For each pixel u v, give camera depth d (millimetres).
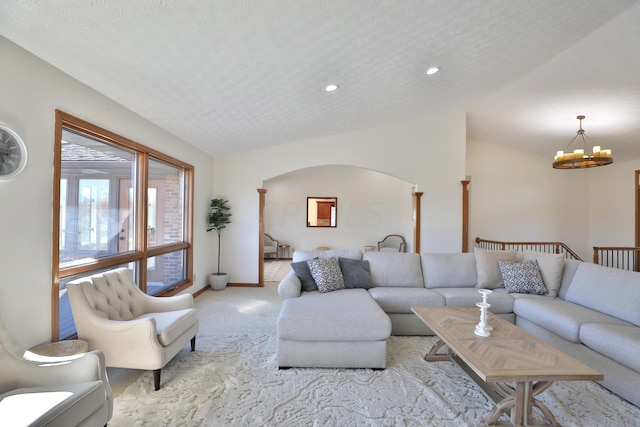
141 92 2779
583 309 2814
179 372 2475
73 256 2545
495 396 2006
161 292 3898
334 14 2199
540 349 1963
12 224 1937
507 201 6754
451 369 2566
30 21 1736
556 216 6770
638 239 5844
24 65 1996
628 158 5953
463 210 5508
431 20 2531
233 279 5598
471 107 5266
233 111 3639
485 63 3541
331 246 9258
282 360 2529
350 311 2670
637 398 2010
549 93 4230
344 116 4633
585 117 4680
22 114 1985
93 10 1722
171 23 1946
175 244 4320
